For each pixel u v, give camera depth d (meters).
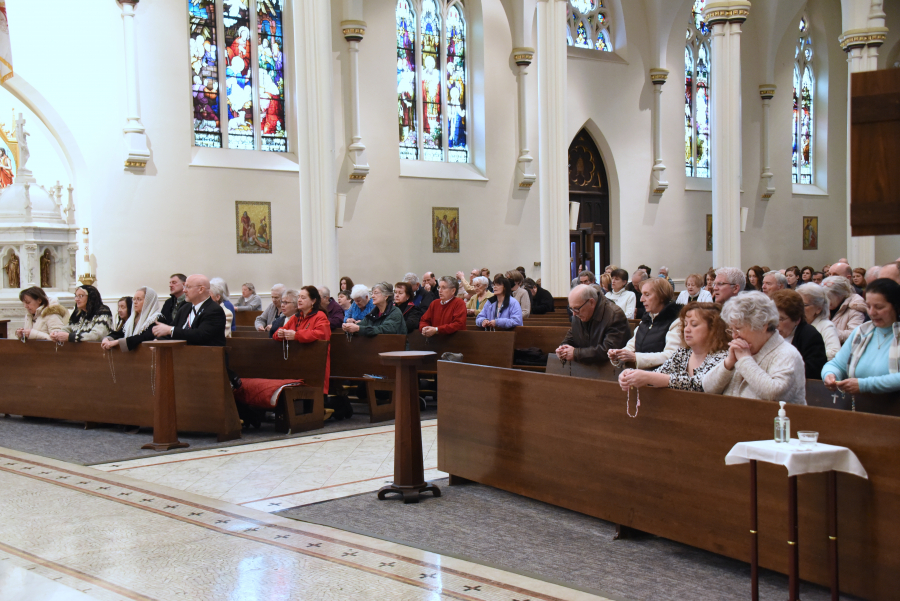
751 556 3.74
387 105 18.59
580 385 5.16
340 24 17.75
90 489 6.20
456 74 20.20
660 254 23.66
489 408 5.96
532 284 13.40
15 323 14.21
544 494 5.46
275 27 17.64
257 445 7.91
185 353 8.30
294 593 4.05
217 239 16.62
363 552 4.66
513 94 20.59
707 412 4.32
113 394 8.83
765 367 4.27
